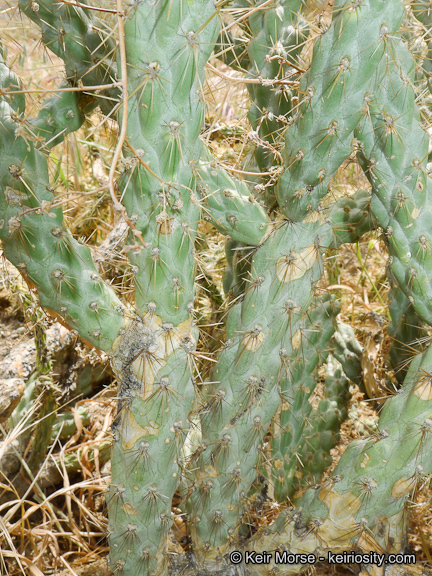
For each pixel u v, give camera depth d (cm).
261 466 37
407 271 28
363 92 24
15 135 25
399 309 37
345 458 29
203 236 50
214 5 22
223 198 28
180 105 23
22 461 42
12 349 46
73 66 28
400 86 24
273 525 32
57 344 45
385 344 50
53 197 26
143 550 30
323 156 25
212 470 31
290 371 31
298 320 29
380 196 27
